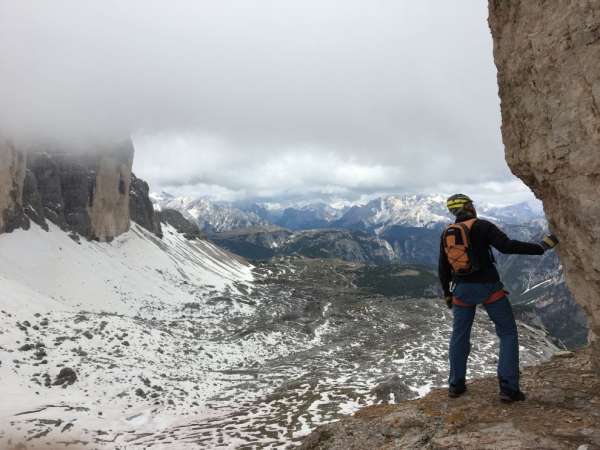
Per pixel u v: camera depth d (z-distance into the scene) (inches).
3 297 1531.7
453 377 274.1
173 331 2255.2
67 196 3371.1
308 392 1284.4
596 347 257.4
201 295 3563.0
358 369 1642.5
